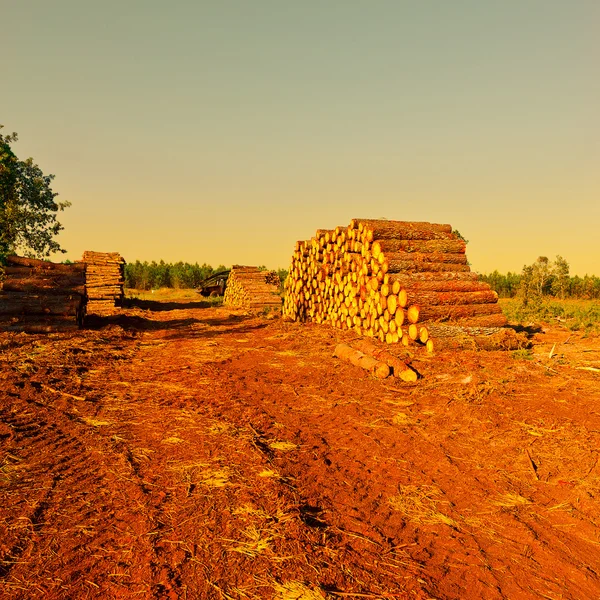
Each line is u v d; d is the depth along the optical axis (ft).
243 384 25.71
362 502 13.16
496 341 31.68
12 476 13.87
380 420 19.85
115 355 33.71
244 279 89.45
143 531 11.00
